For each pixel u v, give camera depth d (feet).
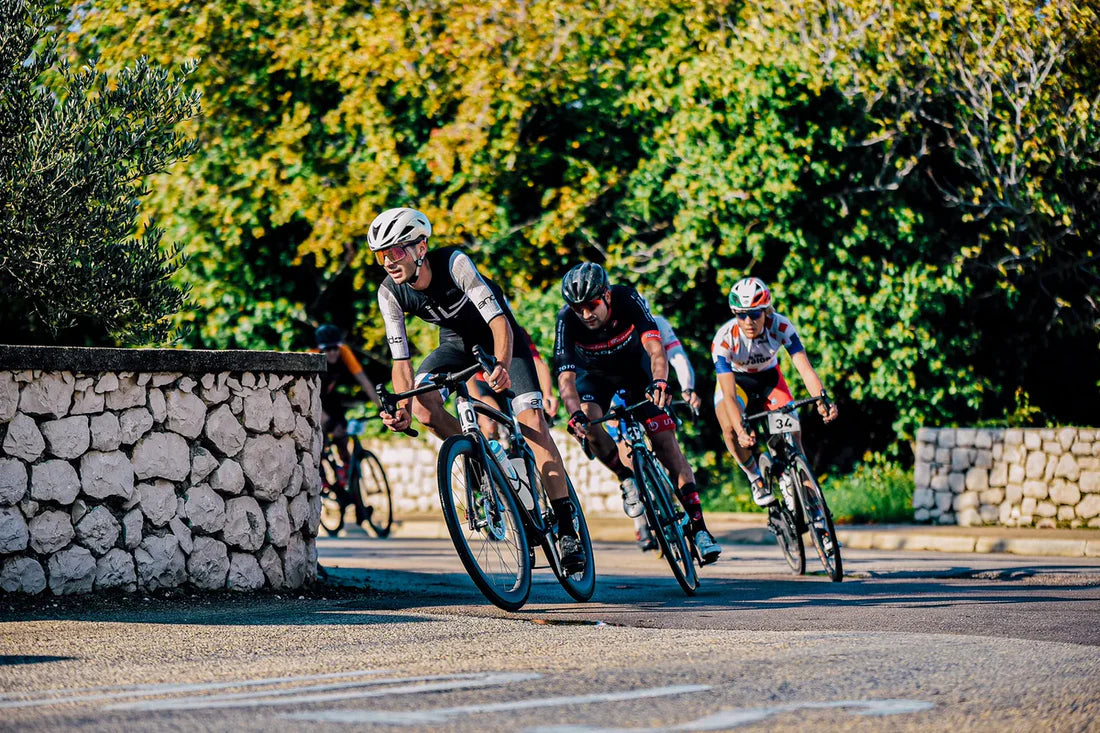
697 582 70.03
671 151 141.59
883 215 143.23
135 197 73.46
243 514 62.44
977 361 152.25
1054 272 146.92
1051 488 126.52
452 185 143.43
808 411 153.99
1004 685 36.42
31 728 30.73
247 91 146.20
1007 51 131.85
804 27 134.92
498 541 56.39
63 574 55.16
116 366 56.75
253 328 155.12
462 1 141.59
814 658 41.32
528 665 40.09
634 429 68.80
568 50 142.82
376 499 149.38
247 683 36.94
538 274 152.15
